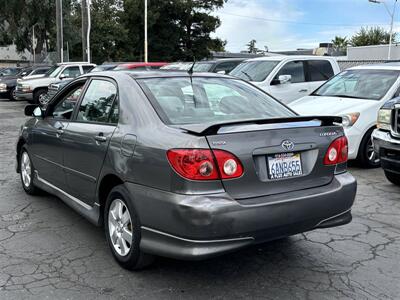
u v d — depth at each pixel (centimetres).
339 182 404
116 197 413
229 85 480
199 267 422
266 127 371
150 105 406
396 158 645
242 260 438
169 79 453
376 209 600
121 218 411
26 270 414
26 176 649
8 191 668
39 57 3928
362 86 901
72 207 504
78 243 477
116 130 418
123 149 396
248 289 382
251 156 358
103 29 4616
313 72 1170
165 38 5281
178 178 345
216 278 402
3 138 1180
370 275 407
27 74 2456
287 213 362
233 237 346
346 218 410
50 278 399
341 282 394
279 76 1099
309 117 398
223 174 347
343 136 417
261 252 456
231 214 340
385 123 667
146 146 372
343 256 448
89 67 2166
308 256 448
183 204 338
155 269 416
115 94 446
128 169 387
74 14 4350
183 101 425
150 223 367
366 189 700
